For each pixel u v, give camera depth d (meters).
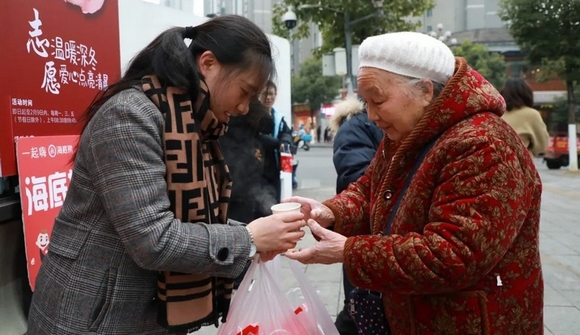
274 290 1.60
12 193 2.62
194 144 1.29
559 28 14.61
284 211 1.46
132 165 1.21
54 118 2.66
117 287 1.30
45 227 2.56
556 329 3.23
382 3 11.08
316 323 1.66
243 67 1.33
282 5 12.56
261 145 3.69
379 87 1.41
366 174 1.91
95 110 1.35
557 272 4.44
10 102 2.35
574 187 10.73
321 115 44.22
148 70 1.36
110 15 3.15
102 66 3.07
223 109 1.39
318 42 52.91
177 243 1.21
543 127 3.55
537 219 1.43
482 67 31.61
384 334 1.68
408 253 1.28
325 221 1.73
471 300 1.35
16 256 2.71
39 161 2.52
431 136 1.39
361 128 2.53
